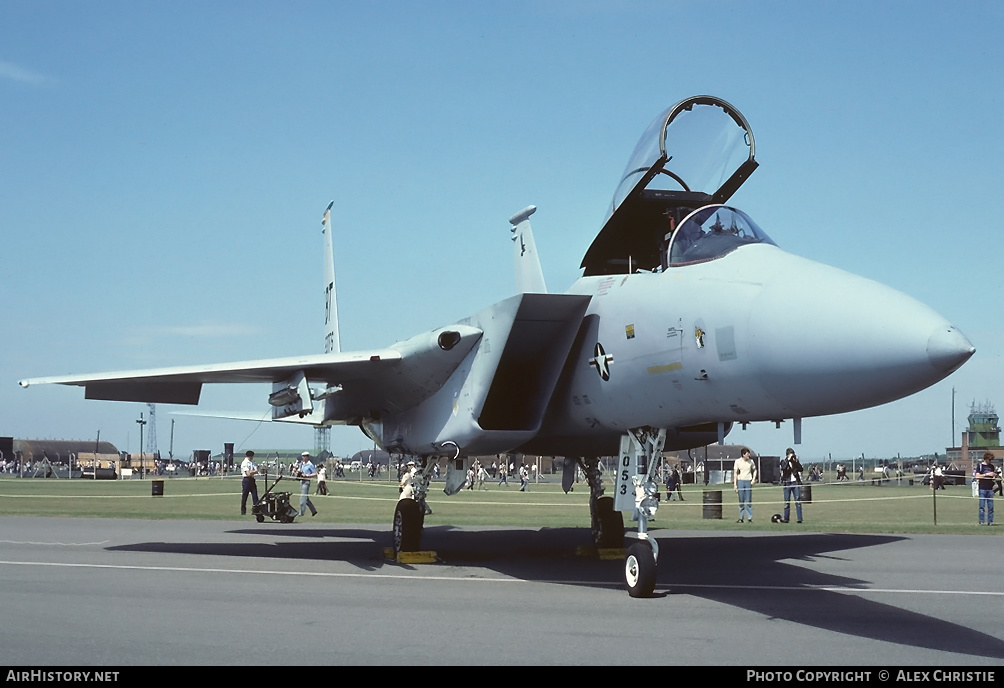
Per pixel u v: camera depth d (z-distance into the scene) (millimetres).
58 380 11922
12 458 102688
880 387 6293
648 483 8914
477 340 10703
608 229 10469
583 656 5832
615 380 9203
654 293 8656
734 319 7395
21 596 8172
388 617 7242
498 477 67562
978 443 70812
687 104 9820
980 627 6902
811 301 6742
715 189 10453
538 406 10461
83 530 15461
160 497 30062
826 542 13789
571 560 11656
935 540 14023
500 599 8289
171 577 9633
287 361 11672
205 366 11844
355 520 19047
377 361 11445
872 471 62219
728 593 8680
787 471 18094
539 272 14016
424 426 12086
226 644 6125
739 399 7594
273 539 14438
